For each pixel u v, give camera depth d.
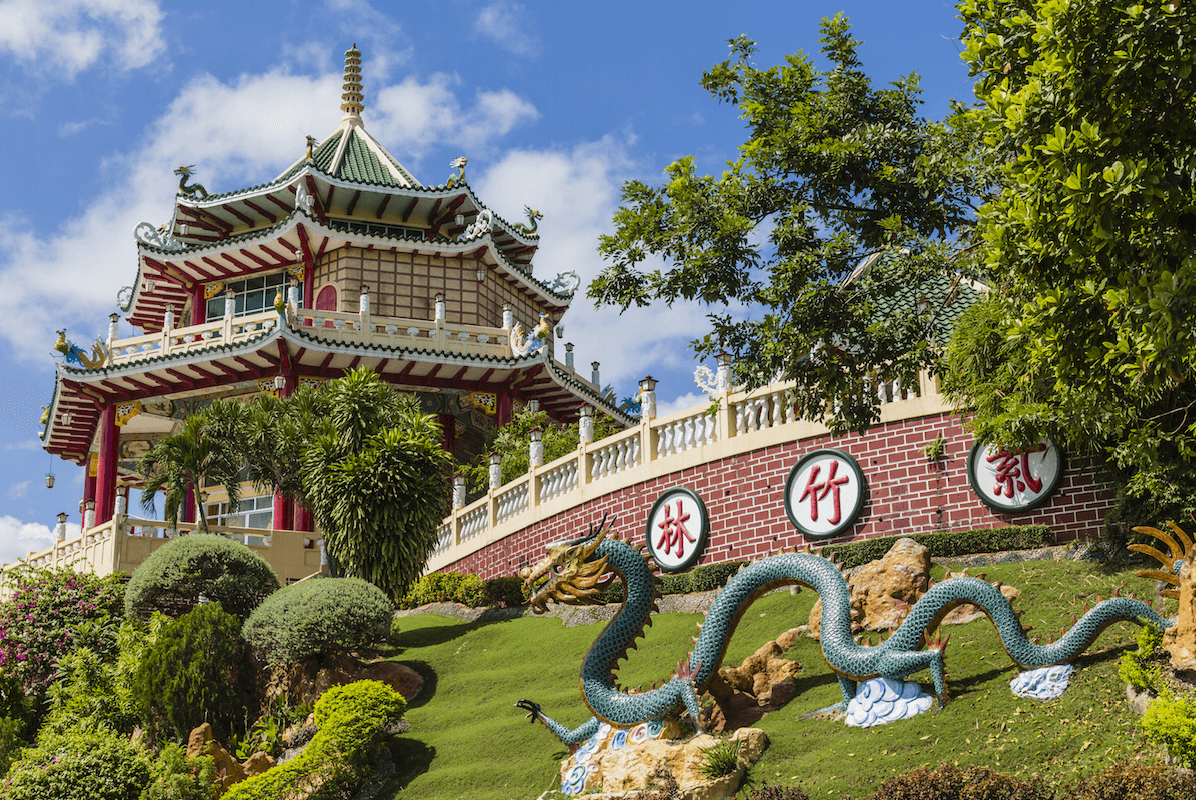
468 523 32.59
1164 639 14.10
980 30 14.59
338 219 45.69
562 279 51.31
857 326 18.45
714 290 19.66
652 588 17.38
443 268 45.47
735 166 20.30
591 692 16.70
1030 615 17.53
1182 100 11.56
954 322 19.95
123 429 46.94
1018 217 12.49
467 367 41.53
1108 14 11.34
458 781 17.59
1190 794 11.40
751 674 17.42
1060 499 20.23
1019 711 14.48
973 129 18.69
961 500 21.31
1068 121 11.88
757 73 21.03
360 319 40.47
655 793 14.67
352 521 26.84
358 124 49.75
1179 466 17.78
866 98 20.67
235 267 45.59
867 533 22.16
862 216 20.06
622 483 26.53
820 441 23.30
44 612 25.86
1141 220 11.72
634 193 20.58
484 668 23.08
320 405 31.30
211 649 22.14
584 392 45.91
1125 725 13.41
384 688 19.36
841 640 16.02
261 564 25.64
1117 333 12.39
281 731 20.94
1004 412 17.80
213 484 44.03
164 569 24.62
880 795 12.87
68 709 21.20
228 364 40.12
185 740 20.77
